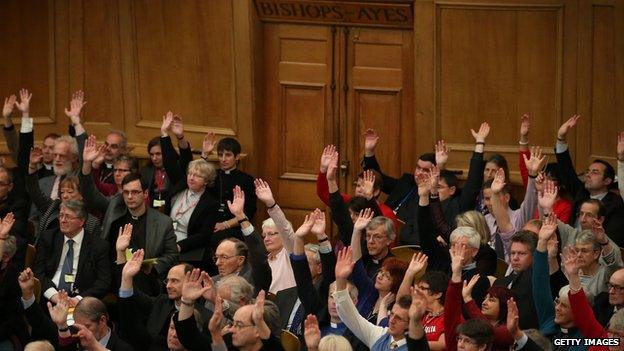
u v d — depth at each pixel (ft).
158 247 67.36
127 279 56.95
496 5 78.48
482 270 59.52
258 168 83.76
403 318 50.90
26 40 86.58
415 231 71.51
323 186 68.59
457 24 79.20
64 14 85.81
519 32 78.48
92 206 70.54
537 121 78.74
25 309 57.98
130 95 85.35
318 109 83.25
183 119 84.28
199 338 52.37
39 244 66.39
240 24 82.07
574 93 77.87
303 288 57.62
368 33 81.97
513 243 57.57
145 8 84.43
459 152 79.97
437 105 79.97
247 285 55.36
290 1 81.51
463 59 79.36
